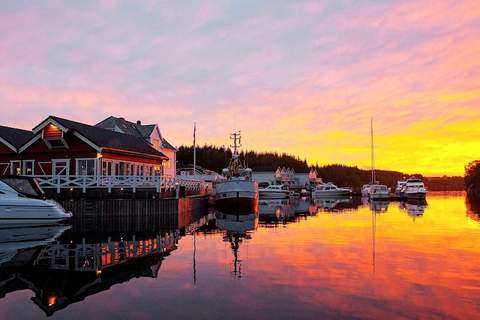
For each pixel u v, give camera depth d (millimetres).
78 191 28219
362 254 13695
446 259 12750
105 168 31641
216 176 65500
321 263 12148
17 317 7453
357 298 8562
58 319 7344
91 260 12742
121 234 20094
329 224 24672
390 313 7629
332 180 173375
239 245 15945
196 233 20391
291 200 68812
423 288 9328
